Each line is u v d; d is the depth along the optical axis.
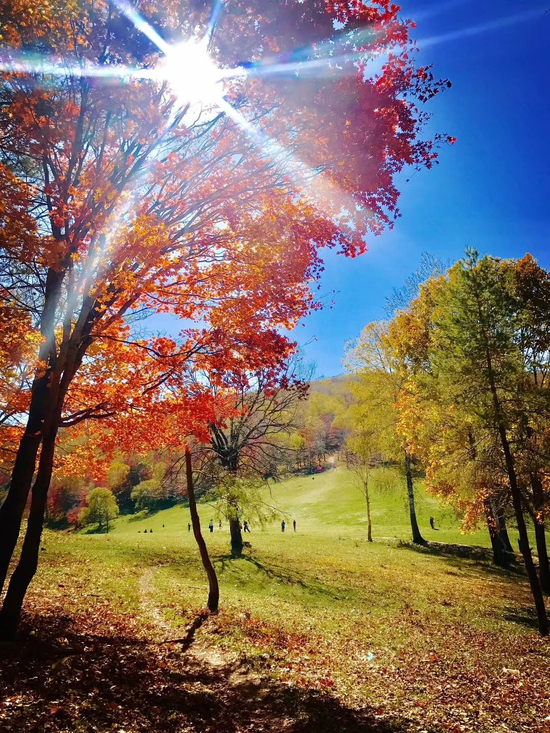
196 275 9.14
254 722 6.51
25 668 6.29
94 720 5.28
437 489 24.64
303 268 8.89
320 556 25.27
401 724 7.14
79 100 7.54
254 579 19.42
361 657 10.97
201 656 9.35
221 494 15.41
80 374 10.66
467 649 12.82
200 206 8.62
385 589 19.55
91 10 6.61
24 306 8.13
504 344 16.53
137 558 21.08
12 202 5.89
